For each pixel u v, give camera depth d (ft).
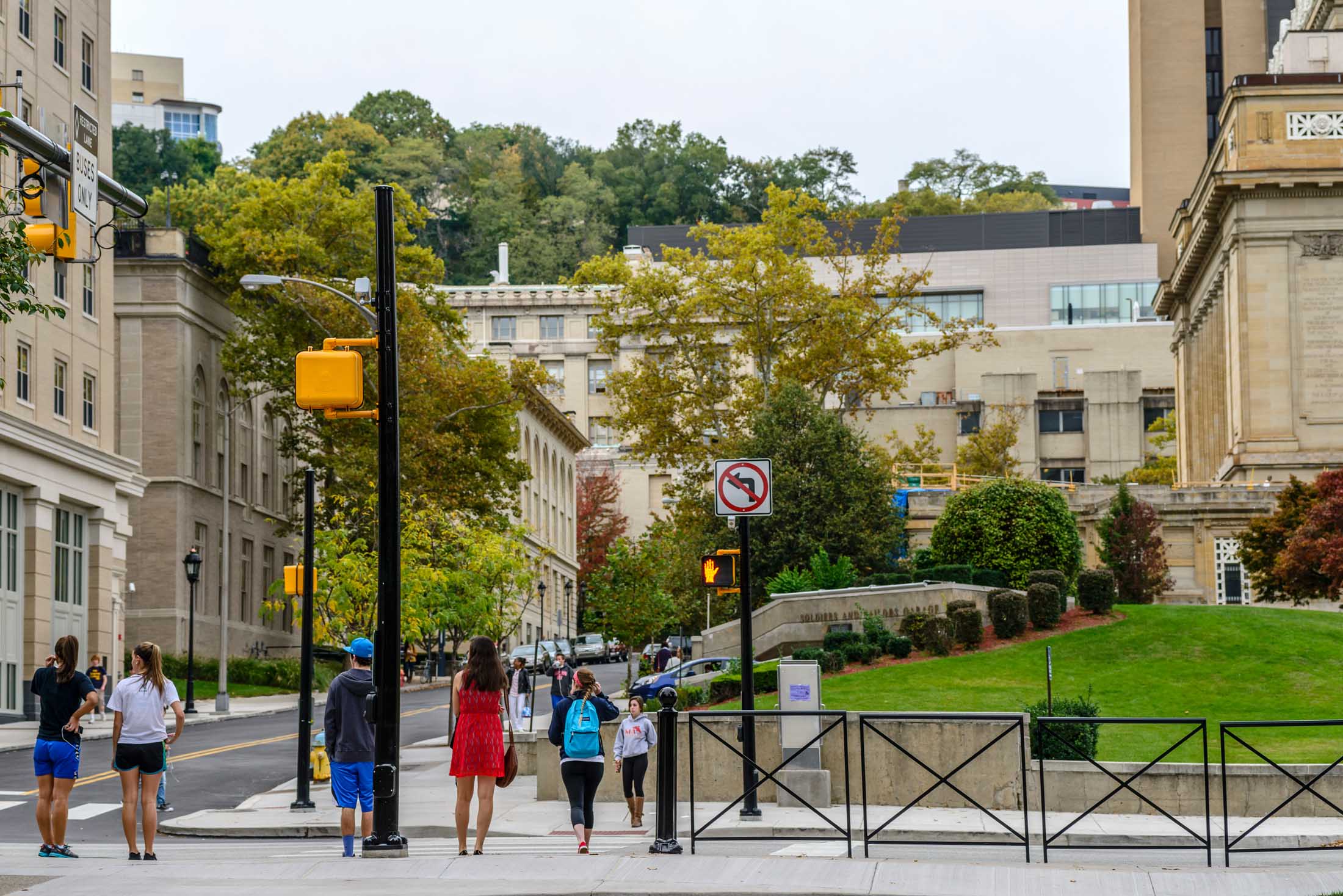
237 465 274.57
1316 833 74.95
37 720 185.88
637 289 240.73
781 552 196.85
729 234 241.35
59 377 198.59
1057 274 535.19
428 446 240.73
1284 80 280.51
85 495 202.59
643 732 79.61
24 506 188.24
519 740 112.06
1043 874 56.39
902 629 154.30
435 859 60.08
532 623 376.48
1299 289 276.62
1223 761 62.95
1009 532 167.12
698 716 64.23
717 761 92.53
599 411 510.17
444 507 237.25
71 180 61.52
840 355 234.38
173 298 249.34
